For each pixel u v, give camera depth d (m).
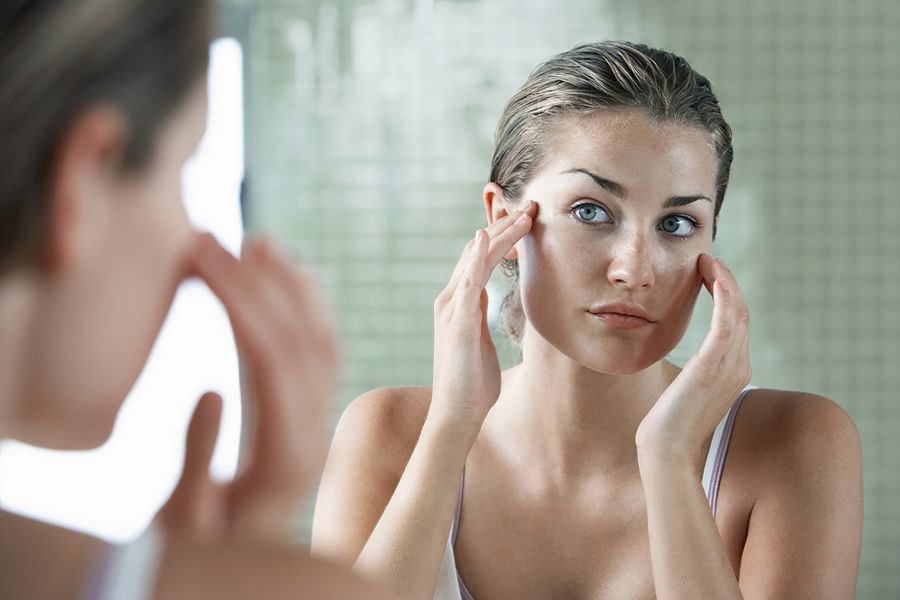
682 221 0.77
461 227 2.45
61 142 0.25
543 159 0.79
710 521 0.76
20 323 0.26
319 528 0.91
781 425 0.86
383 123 2.46
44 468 1.78
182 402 2.05
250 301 0.33
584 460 0.86
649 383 0.85
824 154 2.41
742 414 0.87
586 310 0.77
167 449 2.04
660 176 0.75
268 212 2.48
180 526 0.35
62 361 0.26
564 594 0.85
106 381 0.27
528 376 0.87
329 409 0.35
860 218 2.41
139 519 1.95
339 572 0.29
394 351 2.47
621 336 0.76
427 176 2.46
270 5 2.47
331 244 2.48
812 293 2.42
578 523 0.85
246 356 0.34
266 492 0.34
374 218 2.47
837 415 0.87
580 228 0.76
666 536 0.75
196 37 0.27
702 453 0.86
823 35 2.40
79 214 0.25
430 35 2.45
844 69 2.40
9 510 0.27
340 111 2.47
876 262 2.41
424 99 2.45
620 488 0.85
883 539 2.40
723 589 0.74
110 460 1.96
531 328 0.86
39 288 0.26
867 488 2.41
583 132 0.76
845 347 2.42
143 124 0.26
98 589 0.27
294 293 0.34
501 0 2.43
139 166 0.26
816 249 2.42
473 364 0.80
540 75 0.80
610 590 0.84
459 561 0.88
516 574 0.86
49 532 0.27
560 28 2.42
